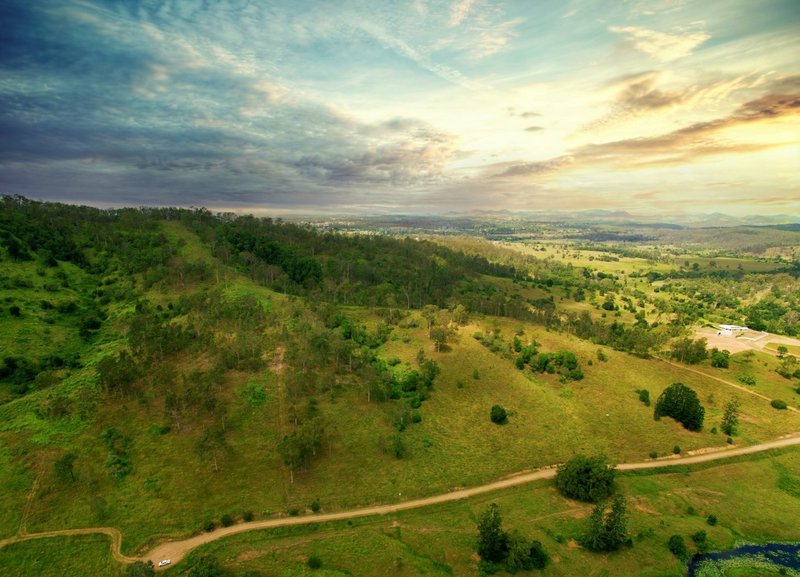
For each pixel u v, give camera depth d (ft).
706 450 320.70
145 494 244.63
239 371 362.12
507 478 281.74
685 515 258.37
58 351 406.00
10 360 368.68
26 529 221.05
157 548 215.31
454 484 270.67
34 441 276.82
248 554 212.02
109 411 309.01
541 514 249.55
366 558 211.41
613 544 224.33
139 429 293.84
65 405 303.07
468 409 352.90
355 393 353.10
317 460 279.90
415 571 205.36
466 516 245.65
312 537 225.15
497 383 390.83
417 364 412.16
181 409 305.53
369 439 303.68
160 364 361.71
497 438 320.50
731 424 343.05
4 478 248.52
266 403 326.85
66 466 245.86
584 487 263.29
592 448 316.40
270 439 292.81
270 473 265.95
